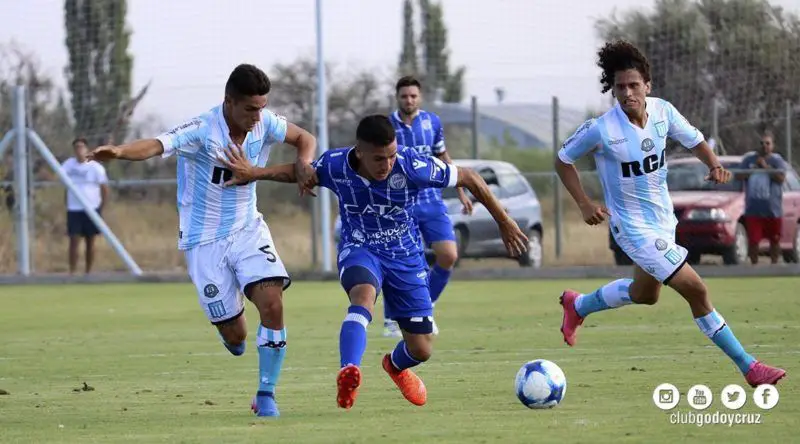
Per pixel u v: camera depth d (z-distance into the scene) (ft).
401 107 86.17
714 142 139.23
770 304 96.94
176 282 140.46
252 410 50.83
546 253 154.30
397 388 58.13
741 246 133.69
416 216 83.82
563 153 57.31
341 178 49.70
